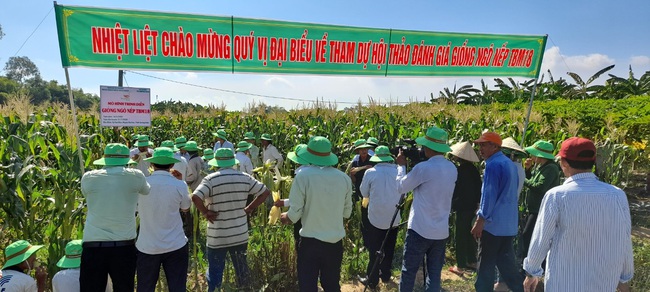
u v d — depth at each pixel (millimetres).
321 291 4883
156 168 3832
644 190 9922
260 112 15789
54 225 4754
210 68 4703
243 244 4297
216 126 15984
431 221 3896
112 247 3469
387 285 5059
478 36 5664
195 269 4824
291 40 4949
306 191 3525
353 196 6414
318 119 12734
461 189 5332
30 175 4941
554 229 2342
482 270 4180
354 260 5535
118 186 3492
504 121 10773
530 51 5906
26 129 7324
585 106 14359
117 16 4266
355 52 5227
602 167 7887
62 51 4156
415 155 4477
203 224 7496
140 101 4977
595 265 2248
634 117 10695
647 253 5211
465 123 9789
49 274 4527
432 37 5504
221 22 4641
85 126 11930
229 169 4258
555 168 4668
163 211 3656
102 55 4285
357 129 11031
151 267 3676
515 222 4152
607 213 2236
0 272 3336
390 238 4953
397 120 10930
